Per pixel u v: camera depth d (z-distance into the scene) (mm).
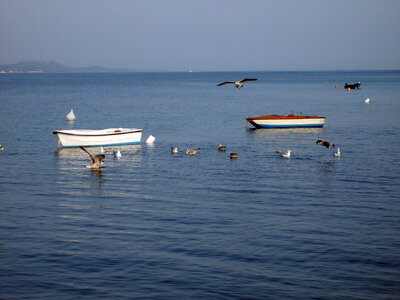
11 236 26062
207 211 30234
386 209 30406
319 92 160625
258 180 38031
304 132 64812
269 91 173250
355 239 25469
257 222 28125
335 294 19844
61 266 22391
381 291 20078
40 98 135375
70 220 28656
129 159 46906
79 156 48562
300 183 36938
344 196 33344
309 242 25062
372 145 53344
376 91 159000
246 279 21078
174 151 49906
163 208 30906
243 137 61031
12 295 19750
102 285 20594
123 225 27781
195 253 23766
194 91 178875
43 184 37156
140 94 158125
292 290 20156
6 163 45000
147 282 20844
